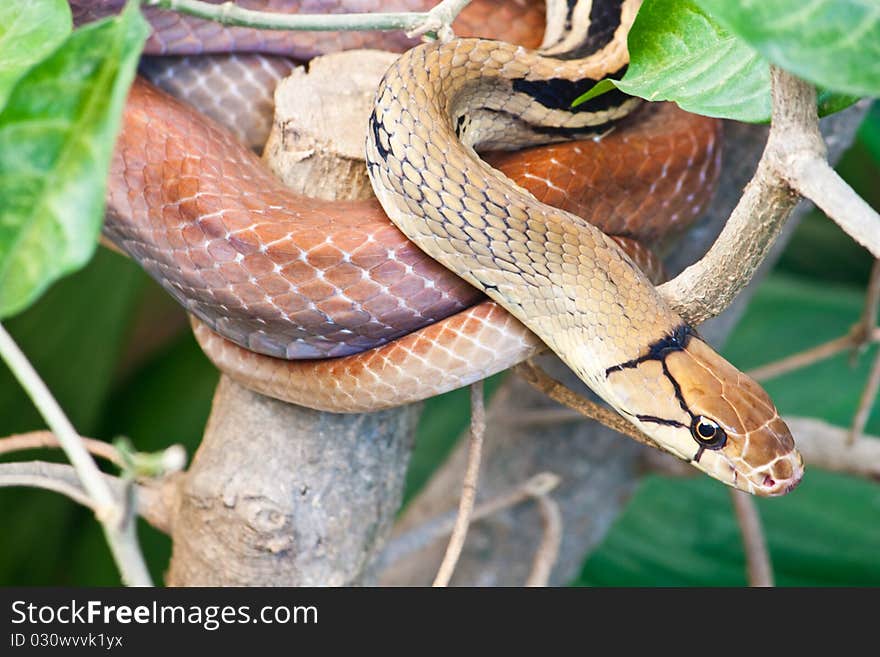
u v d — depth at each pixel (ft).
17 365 1.40
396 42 1.72
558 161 1.65
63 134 1.30
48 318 2.06
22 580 2.08
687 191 1.71
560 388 1.67
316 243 1.58
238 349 1.66
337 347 1.62
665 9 1.51
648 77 1.51
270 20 1.42
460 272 1.59
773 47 1.31
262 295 1.59
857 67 1.31
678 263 1.93
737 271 1.52
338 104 1.65
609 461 2.12
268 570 1.71
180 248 1.60
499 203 1.58
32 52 1.45
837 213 1.38
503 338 1.61
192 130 1.63
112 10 1.65
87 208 1.29
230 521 1.69
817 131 1.40
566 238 1.59
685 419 1.58
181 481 1.76
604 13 1.69
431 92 1.60
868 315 1.97
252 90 1.71
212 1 1.66
